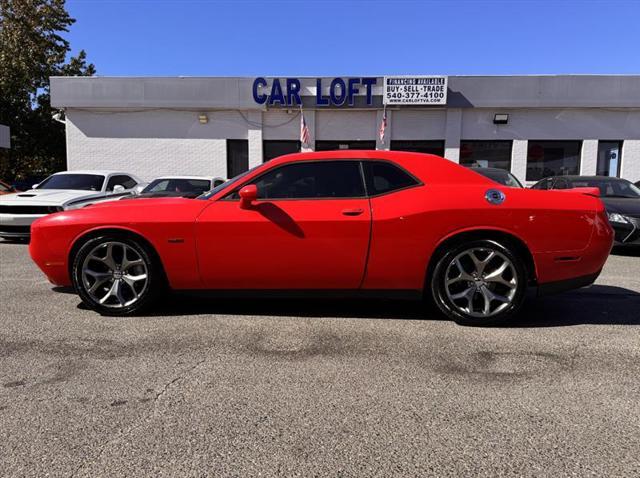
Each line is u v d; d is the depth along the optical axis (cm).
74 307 473
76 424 253
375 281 416
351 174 425
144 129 1559
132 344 371
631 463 221
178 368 326
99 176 1069
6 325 416
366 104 1491
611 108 1480
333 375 316
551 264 408
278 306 479
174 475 211
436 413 267
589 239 410
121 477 210
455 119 1507
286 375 316
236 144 1570
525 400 282
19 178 2422
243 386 299
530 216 402
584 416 264
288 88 1485
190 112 1546
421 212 403
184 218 418
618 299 514
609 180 987
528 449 232
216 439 240
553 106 1471
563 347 369
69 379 308
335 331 405
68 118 1562
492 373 320
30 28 2422
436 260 412
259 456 226
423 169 425
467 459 224
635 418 262
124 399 281
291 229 407
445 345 372
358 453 229
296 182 426
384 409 271
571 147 1525
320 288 423
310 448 232
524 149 1515
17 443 235
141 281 436
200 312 457
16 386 297
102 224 425
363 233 405
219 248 415
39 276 622
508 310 410
